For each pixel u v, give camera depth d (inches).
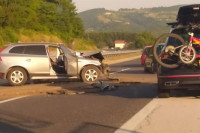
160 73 406.6
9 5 2255.2
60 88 544.1
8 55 613.3
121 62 1582.2
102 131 275.9
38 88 548.4
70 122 310.7
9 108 389.7
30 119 327.3
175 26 431.5
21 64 610.5
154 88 532.1
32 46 623.5
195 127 280.4
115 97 452.1
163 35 398.3
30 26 2449.6
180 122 299.0
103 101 421.4
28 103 421.1
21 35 2236.7
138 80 658.2
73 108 378.0
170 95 455.5
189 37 408.2
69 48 674.8
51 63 638.5
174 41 409.1
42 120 321.7
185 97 434.6
